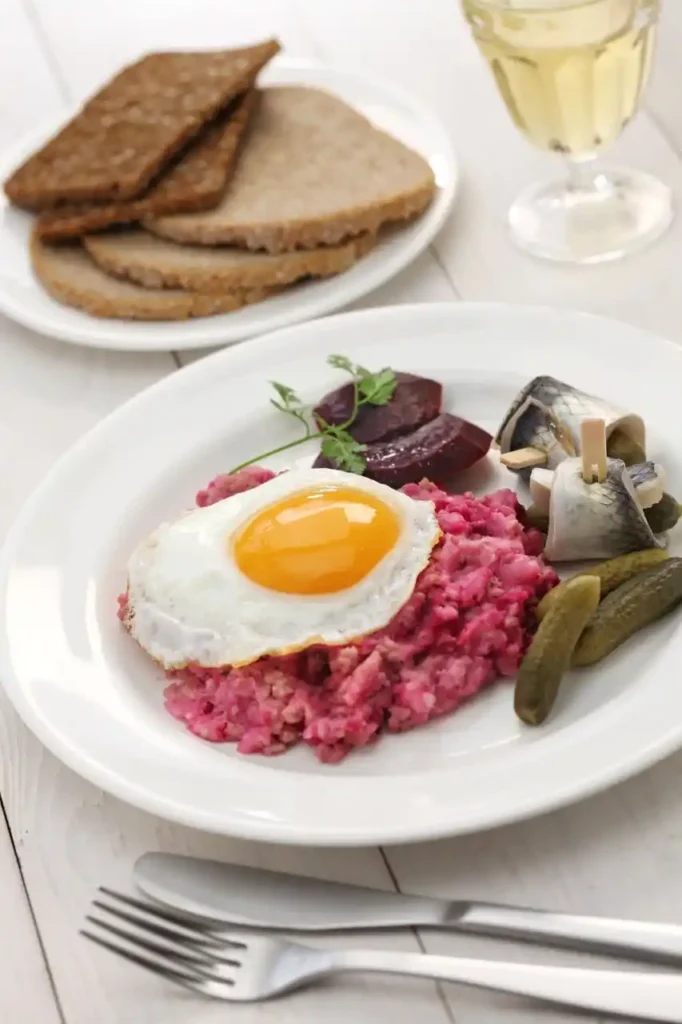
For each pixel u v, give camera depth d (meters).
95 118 0.96
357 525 0.71
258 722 0.69
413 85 1.01
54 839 0.68
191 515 0.74
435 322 0.81
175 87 0.97
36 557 0.75
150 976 0.64
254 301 0.87
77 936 0.66
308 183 0.90
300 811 0.65
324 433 0.78
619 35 0.80
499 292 0.86
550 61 0.81
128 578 0.74
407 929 0.63
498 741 0.67
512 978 0.61
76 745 0.68
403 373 0.80
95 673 0.71
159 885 0.65
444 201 0.89
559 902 0.64
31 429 0.85
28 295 0.90
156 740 0.68
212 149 0.93
